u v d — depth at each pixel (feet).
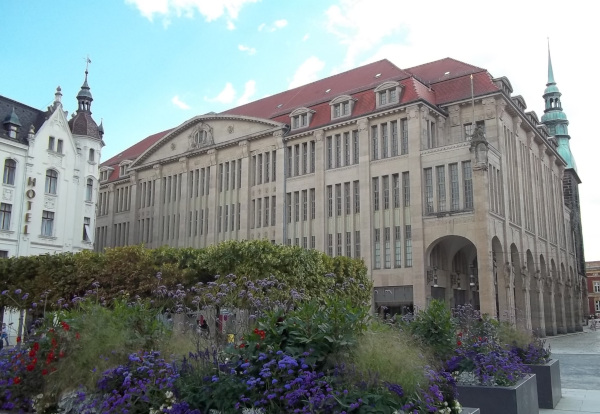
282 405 24.34
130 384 27.96
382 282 166.20
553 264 222.28
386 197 172.35
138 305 38.78
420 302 155.33
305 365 25.07
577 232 325.21
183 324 44.65
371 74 201.16
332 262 129.08
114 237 264.93
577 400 55.31
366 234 171.73
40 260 117.60
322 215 184.96
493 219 153.38
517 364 44.04
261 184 207.00
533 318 184.75
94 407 28.09
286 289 102.73
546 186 229.45
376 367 26.11
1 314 129.59
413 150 165.17
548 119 338.54
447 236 154.71
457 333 50.47
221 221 217.36
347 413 22.88
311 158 194.80
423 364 31.22
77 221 178.19
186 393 26.43
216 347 33.19
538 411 44.60
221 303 66.80
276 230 196.13
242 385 25.18
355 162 181.47
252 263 112.47
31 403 32.30
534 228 192.85
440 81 184.65
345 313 28.76
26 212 161.68
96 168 187.62
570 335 210.79
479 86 173.17
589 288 428.56
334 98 188.75
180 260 120.06
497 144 165.58
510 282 156.46
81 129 185.47
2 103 169.89
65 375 31.27
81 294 113.60
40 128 170.09
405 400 24.86
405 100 170.50
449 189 156.87
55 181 173.47
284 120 209.15
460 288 176.86
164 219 241.55
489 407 37.37
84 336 32.58
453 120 174.60
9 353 37.11
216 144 222.89
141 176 257.34
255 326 31.94
